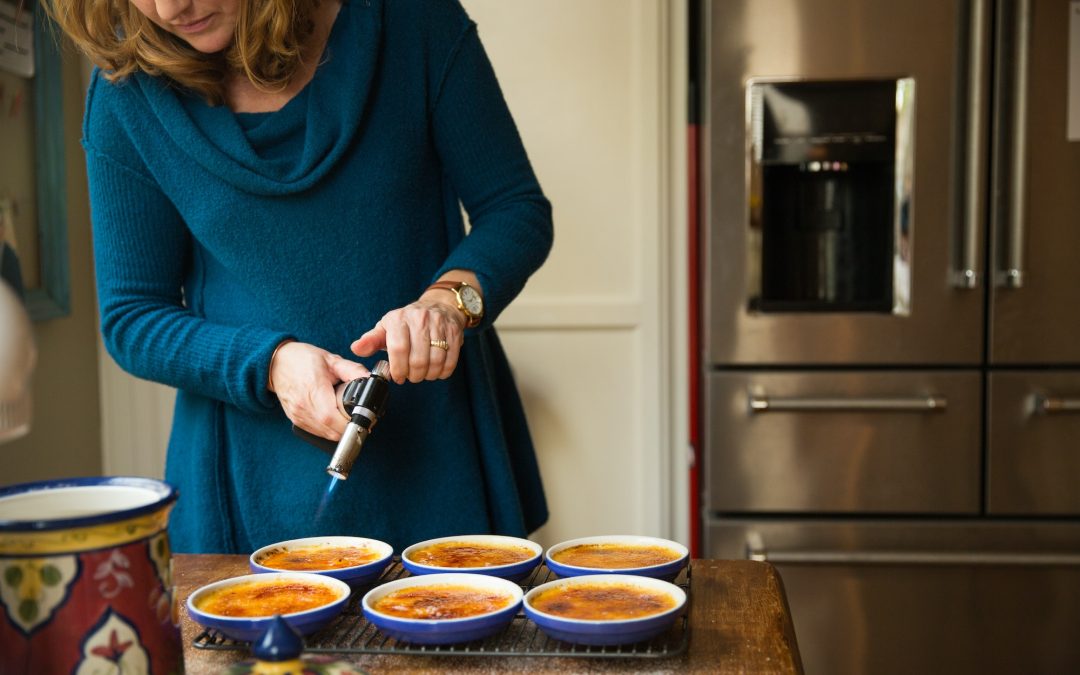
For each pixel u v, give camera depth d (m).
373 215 1.32
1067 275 2.28
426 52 1.35
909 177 2.29
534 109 2.56
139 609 0.69
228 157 1.27
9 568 0.67
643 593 0.95
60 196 2.33
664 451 2.62
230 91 1.34
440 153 1.40
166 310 1.30
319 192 1.30
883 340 2.33
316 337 1.32
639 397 2.62
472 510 1.38
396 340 1.12
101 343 2.62
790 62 2.29
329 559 1.09
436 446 1.37
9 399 0.65
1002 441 2.32
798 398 2.35
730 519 2.40
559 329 2.61
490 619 0.86
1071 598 2.34
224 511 1.35
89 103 1.34
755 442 2.38
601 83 2.55
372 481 1.34
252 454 1.34
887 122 2.30
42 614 0.67
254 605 0.92
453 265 1.29
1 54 2.07
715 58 2.30
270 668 0.62
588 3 2.53
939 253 2.30
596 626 0.84
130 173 1.32
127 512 0.68
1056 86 2.24
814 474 2.37
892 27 2.27
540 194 1.42
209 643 0.90
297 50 1.25
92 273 2.60
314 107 1.30
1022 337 2.30
